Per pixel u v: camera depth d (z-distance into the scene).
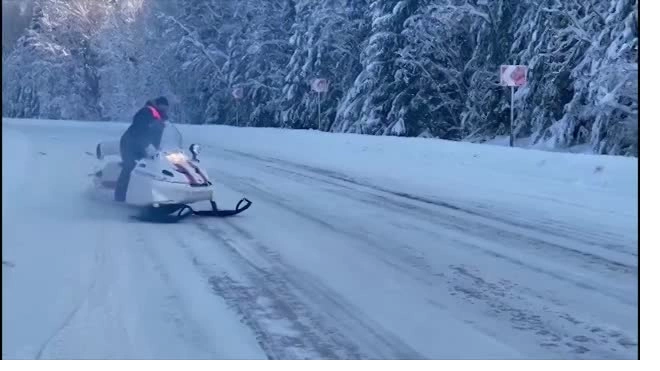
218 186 16.00
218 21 54.31
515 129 31.91
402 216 12.12
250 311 6.77
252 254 9.15
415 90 36.66
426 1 35.91
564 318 6.62
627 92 24.00
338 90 43.62
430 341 6.01
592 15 27.14
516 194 14.52
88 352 5.70
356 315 6.68
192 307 6.87
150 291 7.39
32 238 9.82
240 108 51.34
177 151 11.78
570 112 27.80
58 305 6.88
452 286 7.70
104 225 10.96
